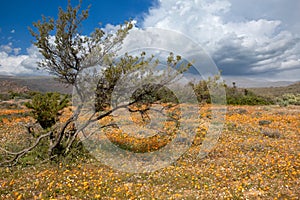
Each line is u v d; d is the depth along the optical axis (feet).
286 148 32.81
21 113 68.08
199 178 23.17
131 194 19.48
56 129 30.22
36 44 27.02
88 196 19.15
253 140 37.09
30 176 22.71
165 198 18.85
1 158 27.12
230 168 25.61
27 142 32.12
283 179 22.70
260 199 18.89
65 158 26.48
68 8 26.96
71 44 27.55
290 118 58.29
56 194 19.40
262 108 80.43
